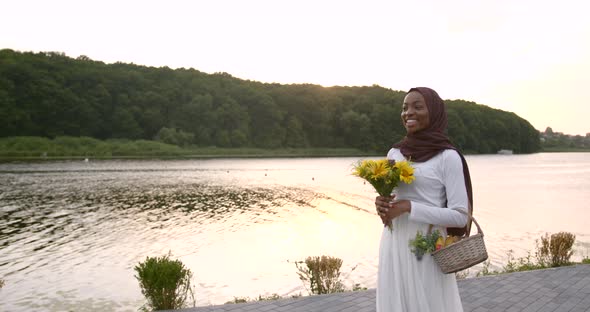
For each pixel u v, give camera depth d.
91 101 87.19
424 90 2.41
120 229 15.58
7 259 11.27
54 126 82.19
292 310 5.24
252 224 16.89
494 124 126.00
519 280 6.34
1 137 75.69
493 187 33.34
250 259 11.44
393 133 109.88
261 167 57.28
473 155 119.06
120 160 68.94
